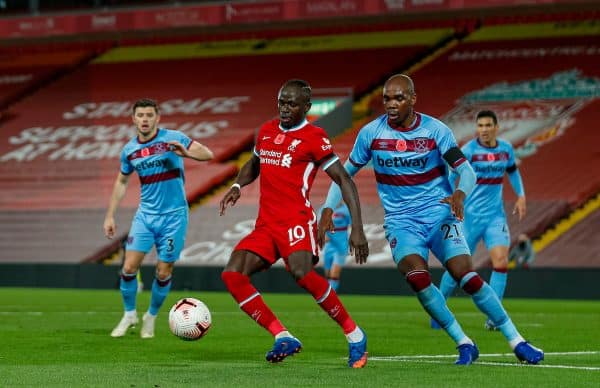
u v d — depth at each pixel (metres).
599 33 128.50
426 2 108.50
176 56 145.38
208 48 145.62
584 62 124.00
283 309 70.31
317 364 31.44
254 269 30.16
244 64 140.38
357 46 137.25
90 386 25.00
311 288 29.75
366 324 54.44
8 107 141.12
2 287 109.31
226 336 45.00
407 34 137.25
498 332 48.12
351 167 32.28
